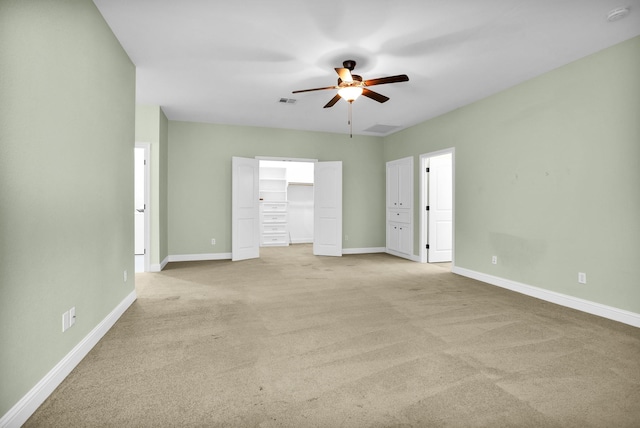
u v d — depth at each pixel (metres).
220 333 2.87
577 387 2.04
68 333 2.21
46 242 1.94
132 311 3.43
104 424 1.68
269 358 2.42
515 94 4.39
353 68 3.84
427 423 1.70
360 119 6.23
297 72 4.10
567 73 3.75
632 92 3.15
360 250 7.63
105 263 2.89
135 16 2.87
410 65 3.85
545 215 3.97
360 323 3.13
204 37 3.25
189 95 4.93
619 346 2.64
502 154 4.59
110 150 3.01
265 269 5.69
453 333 2.89
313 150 7.25
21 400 1.70
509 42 3.31
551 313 3.44
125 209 3.48
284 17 2.92
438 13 2.86
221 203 6.67
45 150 1.93
